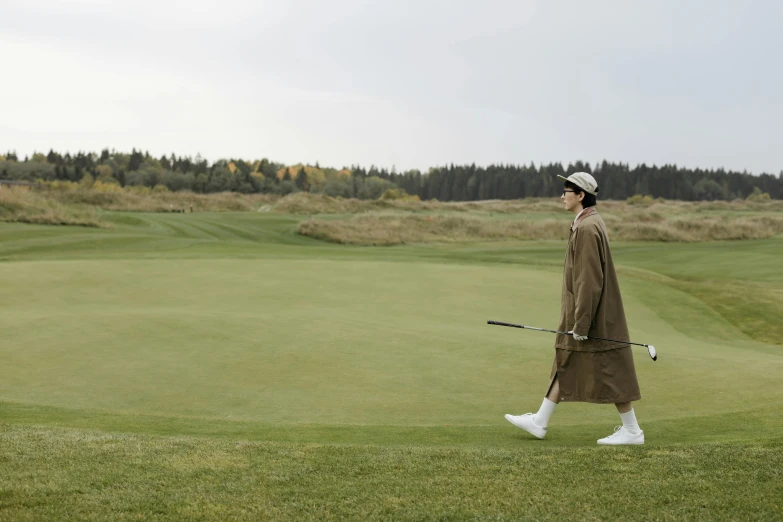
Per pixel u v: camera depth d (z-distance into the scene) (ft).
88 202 185.88
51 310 40.50
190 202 207.62
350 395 24.08
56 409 21.12
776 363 29.40
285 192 494.18
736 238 152.76
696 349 36.45
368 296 49.24
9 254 84.74
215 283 52.11
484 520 11.15
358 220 157.48
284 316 37.58
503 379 26.40
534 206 235.40
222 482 12.81
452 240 147.74
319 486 12.65
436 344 31.86
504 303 49.14
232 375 26.50
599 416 21.47
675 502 11.85
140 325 33.99
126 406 22.63
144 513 11.30
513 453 14.83
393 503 11.84
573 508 11.64
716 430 18.25
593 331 16.61
